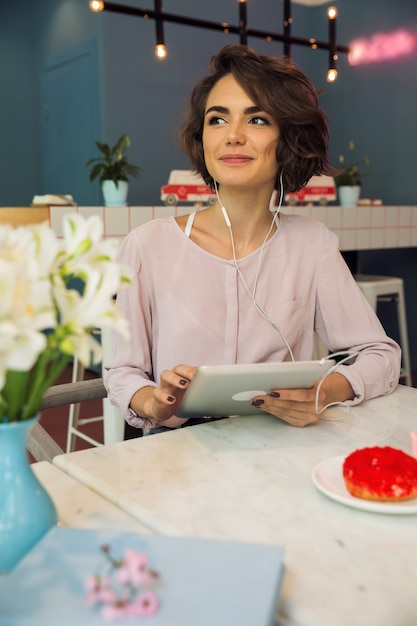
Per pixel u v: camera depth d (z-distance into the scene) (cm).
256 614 57
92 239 67
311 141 150
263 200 146
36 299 59
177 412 118
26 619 57
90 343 66
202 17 483
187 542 70
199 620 56
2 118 519
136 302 143
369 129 502
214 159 142
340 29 517
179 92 479
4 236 64
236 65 139
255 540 78
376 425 119
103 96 443
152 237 147
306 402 115
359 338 150
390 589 67
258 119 140
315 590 67
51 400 140
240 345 146
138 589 61
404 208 416
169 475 97
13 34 520
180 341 143
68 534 72
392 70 479
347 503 84
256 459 103
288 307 149
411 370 493
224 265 145
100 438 341
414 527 81
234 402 114
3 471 71
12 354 57
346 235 385
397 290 377
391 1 473
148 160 469
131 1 447
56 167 518
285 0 360
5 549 70
